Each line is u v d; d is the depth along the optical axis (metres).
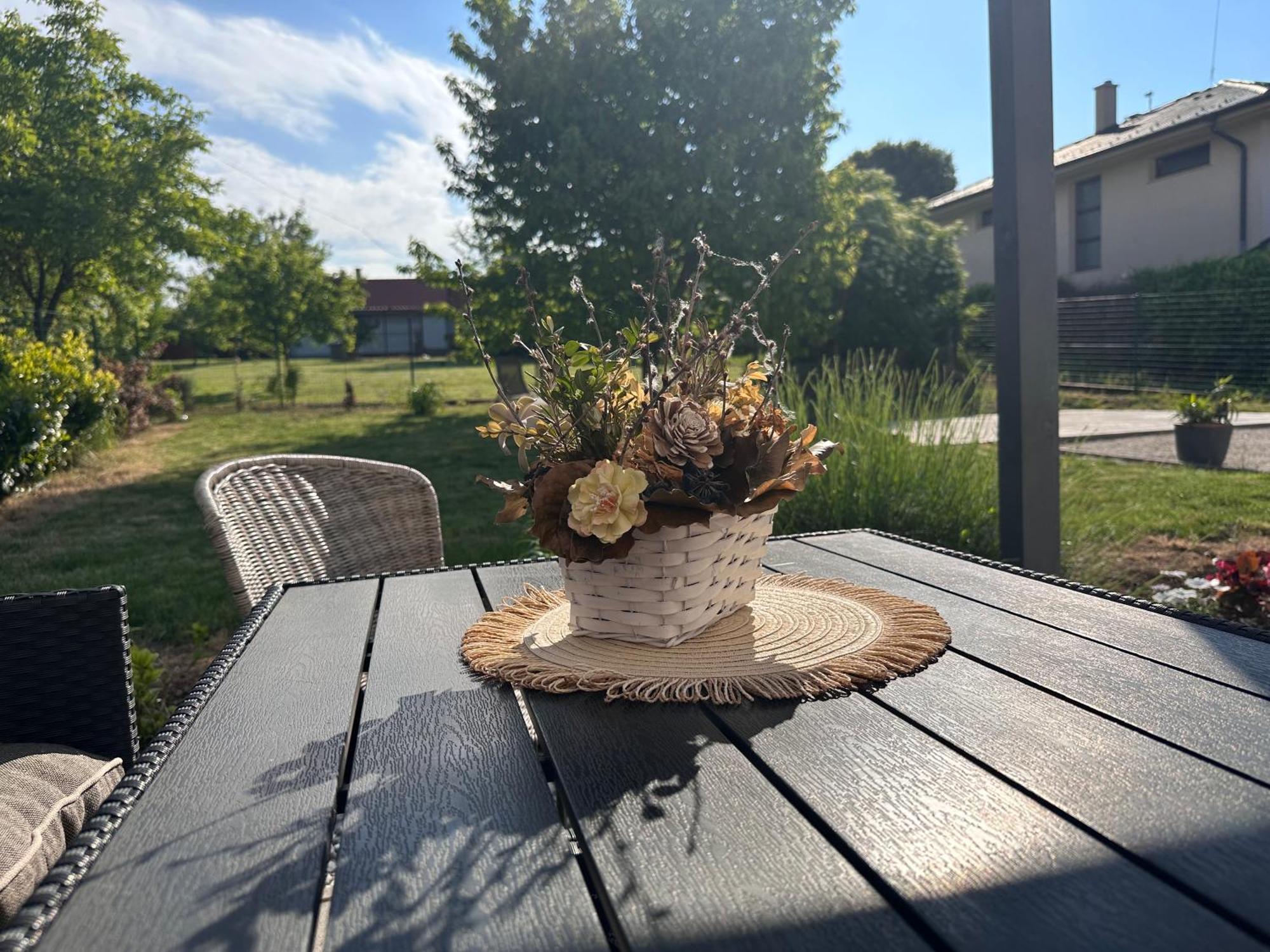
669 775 0.82
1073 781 0.76
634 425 1.10
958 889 0.61
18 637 1.66
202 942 0.58
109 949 0.58
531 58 10.19
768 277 1.16
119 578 4.58
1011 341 2.68
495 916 0.61
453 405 16.41
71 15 15.46
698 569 1.14
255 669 1.21
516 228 11.09
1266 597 2.59
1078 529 3.70
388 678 1.15
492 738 0.93
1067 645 1.15
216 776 0.86
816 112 10.24
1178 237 13.11
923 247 12.50
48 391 7.90
